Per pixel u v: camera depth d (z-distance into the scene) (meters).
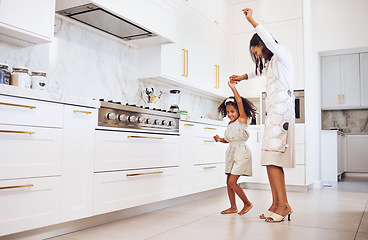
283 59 2.48
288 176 4.32
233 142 2.73
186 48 3.70
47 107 1.89
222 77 4.56
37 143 1.83
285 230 2.19
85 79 2.82
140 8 2.76
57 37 2.59
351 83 6.23
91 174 2.16
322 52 5.59
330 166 5.50
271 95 2.53
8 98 1.70
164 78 3.36
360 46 5.28
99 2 2.35
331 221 2.47
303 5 4.41
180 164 3.12
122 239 1.96
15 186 1.70
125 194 2.45
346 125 6.82
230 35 4.82
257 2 4.75
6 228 1.67
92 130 2.19
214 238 1.99
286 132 2.46
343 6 5.41
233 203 2.79
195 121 3.38
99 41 2.97
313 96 4.92
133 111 2.57
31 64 2.38
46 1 2.14
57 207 1.94
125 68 3.26
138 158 2.58
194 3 3.86
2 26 1.88
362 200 3.51
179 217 2.61
